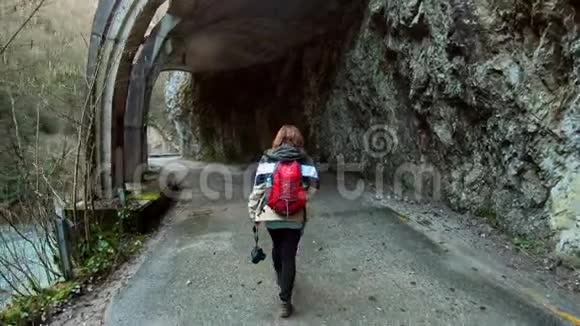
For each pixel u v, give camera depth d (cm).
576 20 344
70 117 571
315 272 395
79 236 479
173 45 1020
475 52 464
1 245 468
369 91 795
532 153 401
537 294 322
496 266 380
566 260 351
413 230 505
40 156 552
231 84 1611
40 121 615
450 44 502
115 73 677
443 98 549
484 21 444
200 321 315
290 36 1092
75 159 537
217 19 940
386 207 627
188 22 919
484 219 485
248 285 376
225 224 612
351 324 299
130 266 458
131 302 357
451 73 514
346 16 891
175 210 739
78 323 329
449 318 299
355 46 842
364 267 401
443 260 405
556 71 375
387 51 701
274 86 1414
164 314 330
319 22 968
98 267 440
